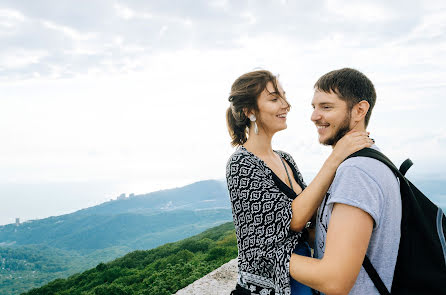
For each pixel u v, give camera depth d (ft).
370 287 3.82
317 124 4.55
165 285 61.21
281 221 4.46
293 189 5.67
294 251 4.83
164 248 161.38
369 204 3.63
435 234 3.75
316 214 5.04
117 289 86.58
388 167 3.93
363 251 3.64
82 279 136.36
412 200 3.86
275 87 5.14
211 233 211.61
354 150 4.14
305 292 4.72
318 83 4.52
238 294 4.91
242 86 5.24
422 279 3.62
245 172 4.84
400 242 3.80
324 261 3.75
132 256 155.22
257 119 5.35
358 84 4.24
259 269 4.66
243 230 4.76
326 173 4.32
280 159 5.99
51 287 132.46
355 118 4.30
